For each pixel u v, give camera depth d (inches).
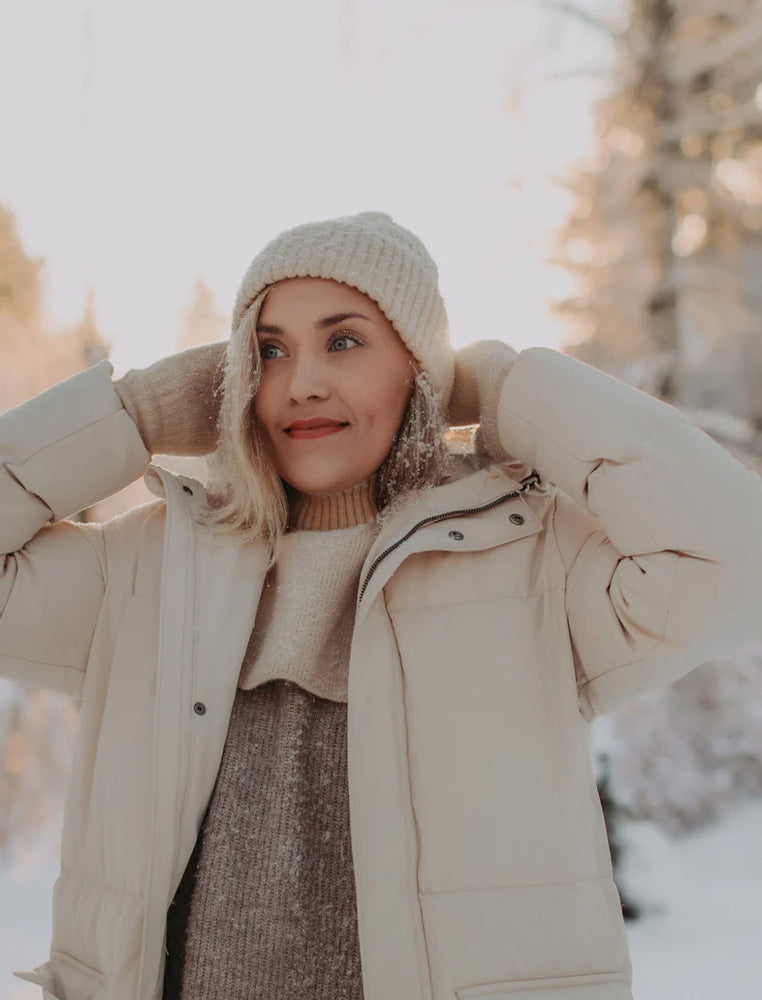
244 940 54.2
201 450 66.8
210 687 57.0
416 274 61.9
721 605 52.4
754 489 53.6
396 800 53.2
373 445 61.5
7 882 194.4
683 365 258.1
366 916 51.4
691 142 279.9
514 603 57.1
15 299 255.3
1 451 59.7
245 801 56.8
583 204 275.0
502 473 62.7
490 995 50.1
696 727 241.4
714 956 146.3
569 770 54.5
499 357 63.2
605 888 54.0
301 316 60.2
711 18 279.3
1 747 215.0
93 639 60.7
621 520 54.2
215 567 59.7
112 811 55.9
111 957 53.5
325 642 59.7
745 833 217.8
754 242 300.0
